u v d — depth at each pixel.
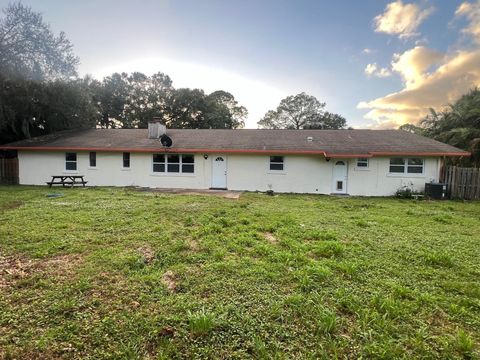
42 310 3.14
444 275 4.22
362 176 14.58
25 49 17.64
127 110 42.53
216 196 12.48
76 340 2.66
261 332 2.81
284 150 14.55
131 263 4.46
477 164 17.36
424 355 2.52
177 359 2.46
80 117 21.75
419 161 14.23
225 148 15.09
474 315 3.17
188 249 5.16
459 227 7.24
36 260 4.60
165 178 15.96
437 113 23.03
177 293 3.57
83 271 4.14
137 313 3.09
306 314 3.10
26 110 18.56
